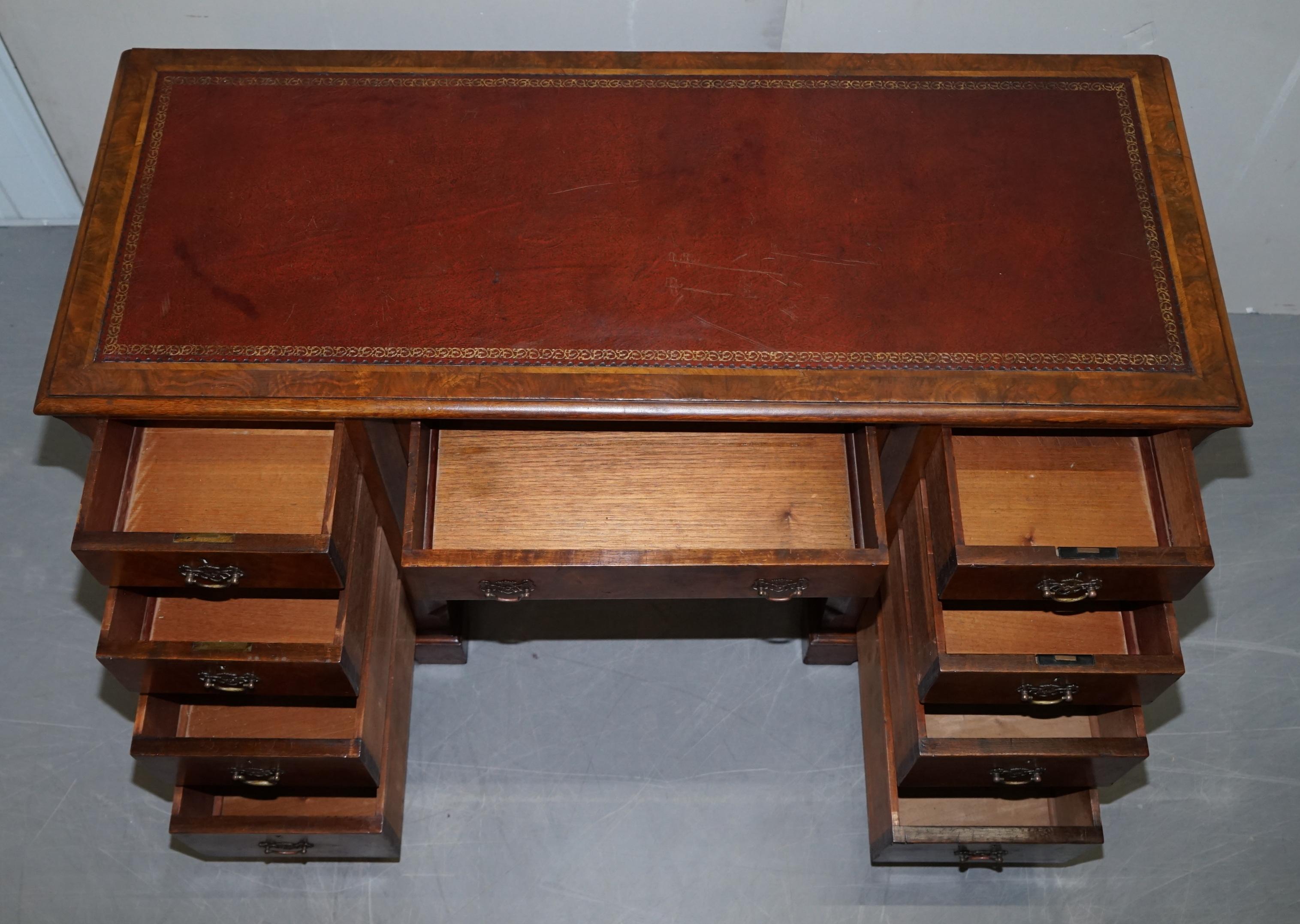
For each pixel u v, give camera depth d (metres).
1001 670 2.03
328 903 2.41
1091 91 2.38
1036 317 2.12
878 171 2.27
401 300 2.10
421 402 2.00
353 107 2.32
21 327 2.89
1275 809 2.56
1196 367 2.09
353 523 2.06
